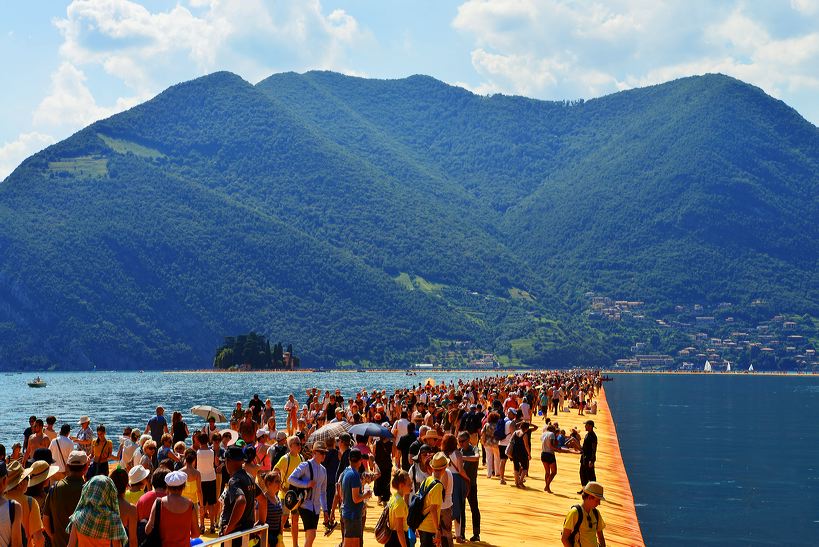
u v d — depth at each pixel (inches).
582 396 2842.0
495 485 1165.7
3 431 3110.2
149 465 749.3
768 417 3253.0
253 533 556.7
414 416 1069.8
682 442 2233.0
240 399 5064.0
